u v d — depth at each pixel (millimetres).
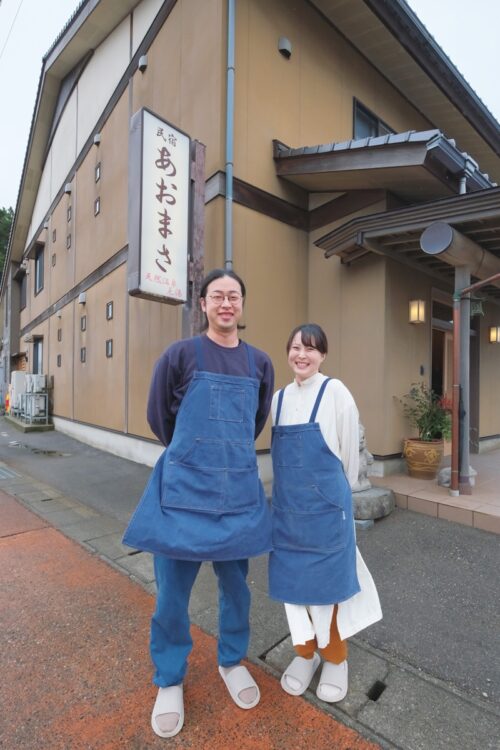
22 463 6379
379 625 2307
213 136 4691
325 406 1762
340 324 5207
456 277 4141
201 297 1740
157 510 1556
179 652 1697
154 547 1506
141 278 3975
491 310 6910
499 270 4578
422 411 4902
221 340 1697
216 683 1847
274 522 1797
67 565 2967
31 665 1958
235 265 4754
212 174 4699
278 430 1830
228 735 1584
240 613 1760
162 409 1677
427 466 4555
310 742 1559
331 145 4652
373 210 5012
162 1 5824
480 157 8773
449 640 2180
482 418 6707
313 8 5691
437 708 1727
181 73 5285
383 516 3717
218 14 4660
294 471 1754
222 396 1602
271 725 1631
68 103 9648
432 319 5938
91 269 8148
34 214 13375
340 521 1720
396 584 2725
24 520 3844
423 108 7605
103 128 7641
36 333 12547
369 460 4148
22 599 2525
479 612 2416
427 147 4031
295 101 5461
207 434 1574
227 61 4637
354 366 5027
